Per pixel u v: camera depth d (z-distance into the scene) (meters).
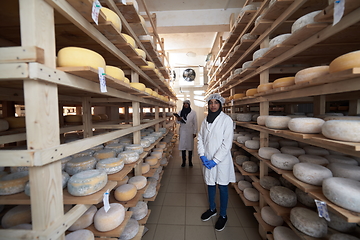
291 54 1.07
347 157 1.16
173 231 1.50
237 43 2.00
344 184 0.73
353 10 0.67
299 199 1.21
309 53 1.27
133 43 1.29
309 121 0.89
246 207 1.86
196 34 4.21
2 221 0.82
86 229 0.98
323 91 0.83
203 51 5.31
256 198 1.66
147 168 1.82
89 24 0.78
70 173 1.01
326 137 0.75
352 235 0.90
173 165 3.33
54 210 0.61
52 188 0.60
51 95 0.58
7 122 1.06
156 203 1.94
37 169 0.56
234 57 2.12
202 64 6.86
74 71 0.63
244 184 1.92
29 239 0.56
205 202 1.96
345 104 2.43
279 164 1.17
